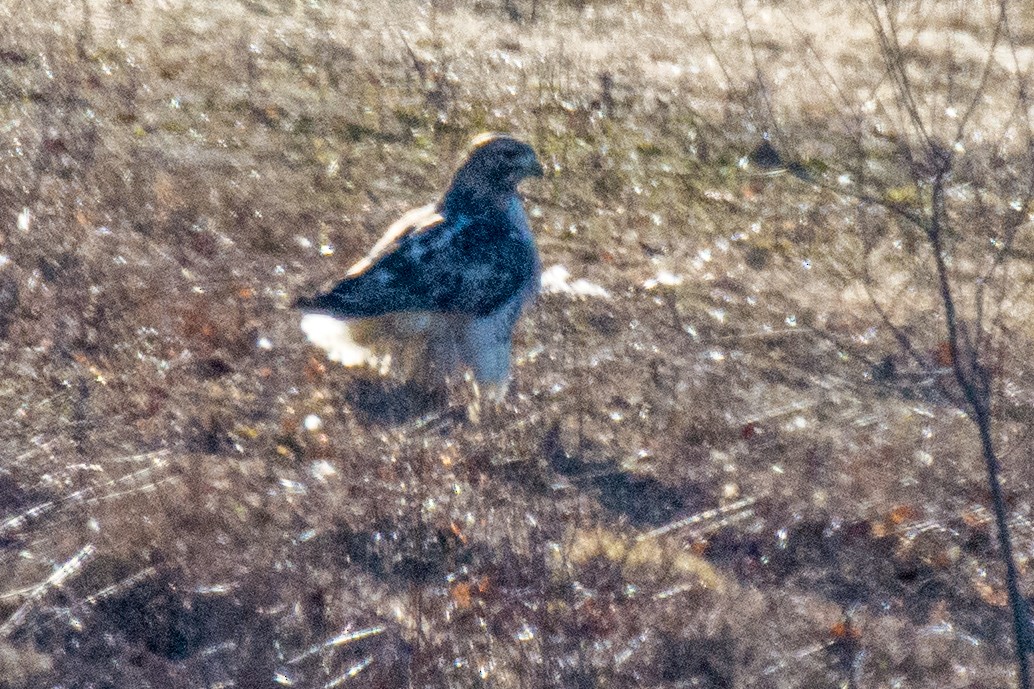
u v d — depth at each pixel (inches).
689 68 956.6
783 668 422.0
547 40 986.1
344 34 914.7
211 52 831.1
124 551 412.5
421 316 497.0
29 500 430.0
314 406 502.0
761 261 698.2
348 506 448.1
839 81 935.0
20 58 759.7
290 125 749.9
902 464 530.3
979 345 562.9
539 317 593.3
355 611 406.9
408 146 756.6
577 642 411.2
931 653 438.9
